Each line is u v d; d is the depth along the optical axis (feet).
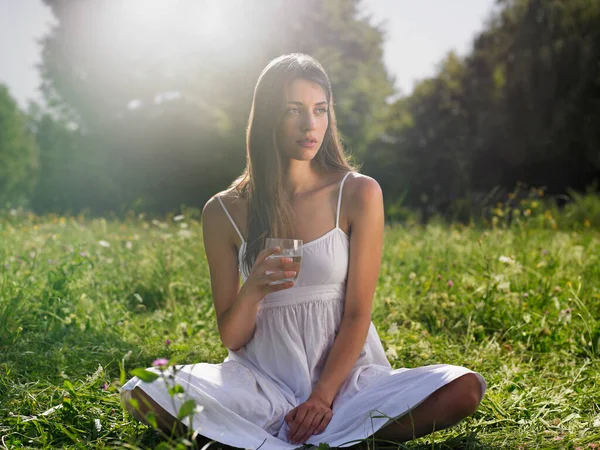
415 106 89.61
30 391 10.96
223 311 9.73
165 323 16.14
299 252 8.56
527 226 24.98
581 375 12.45
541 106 70.85
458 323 15.30
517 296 16.06
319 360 9.28
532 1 72.08
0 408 10.28
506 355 13.65
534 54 70.95
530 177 75.05
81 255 18.03
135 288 19.39
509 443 9.09
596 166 68.39
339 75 86.48
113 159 85.20
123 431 9.37
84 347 13.60
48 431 9.50
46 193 85.81
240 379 8.96
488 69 82.17
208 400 8.38
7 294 15.12
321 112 9.29
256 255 9.33
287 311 9.25
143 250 21.71
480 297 16.33
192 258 20.95
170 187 83.41
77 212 78.07
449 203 59.98
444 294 16.47
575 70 68.49
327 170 9.82
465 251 21.81
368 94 87.66
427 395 8.35
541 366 13.23
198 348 13.53
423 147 84.64
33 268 17.15
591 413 10.39
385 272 20.44
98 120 94.02
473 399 8.45
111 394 10.73
